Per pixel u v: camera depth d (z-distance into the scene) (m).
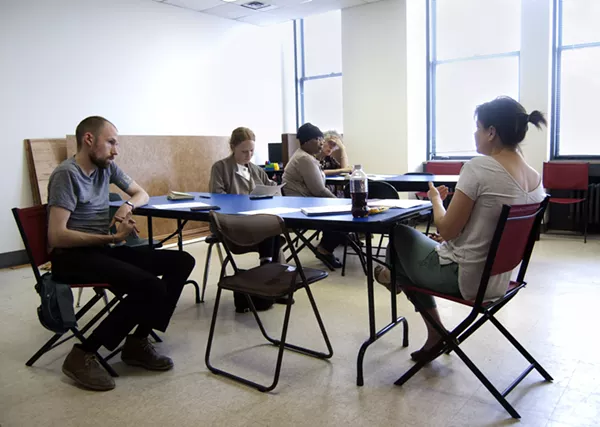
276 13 6.37
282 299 3.01
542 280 3.47
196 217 2.37
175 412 1.89
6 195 4.49
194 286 3.34
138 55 5.52
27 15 4.55
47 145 4.67
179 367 2.28
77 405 1.96
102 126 2.18
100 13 5.13
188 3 5.80
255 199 2.96
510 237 1.74
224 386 2.09
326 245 3.96
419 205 2.28
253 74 6.94
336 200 2.81
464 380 2.06
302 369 2.22
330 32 7.19
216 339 2.60
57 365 2.35
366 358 2.30
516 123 1.78
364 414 1.82
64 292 2.03
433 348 1.95
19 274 4.21
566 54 5.52
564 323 2.64
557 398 1.89
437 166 6.07
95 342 2.12
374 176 4.72
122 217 2.24
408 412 1.83
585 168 4.96
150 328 2.23
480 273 1.80
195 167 5.83
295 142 6.54
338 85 7.23
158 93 5.75
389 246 2.11
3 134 4.45
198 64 6.19
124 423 1.82
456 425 1.73
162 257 2.31
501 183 1.74
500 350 2.33
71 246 2.12
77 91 4.97
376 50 6.22
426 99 6.52
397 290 2.40
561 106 5.63
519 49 5.84
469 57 6.23
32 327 2.88
